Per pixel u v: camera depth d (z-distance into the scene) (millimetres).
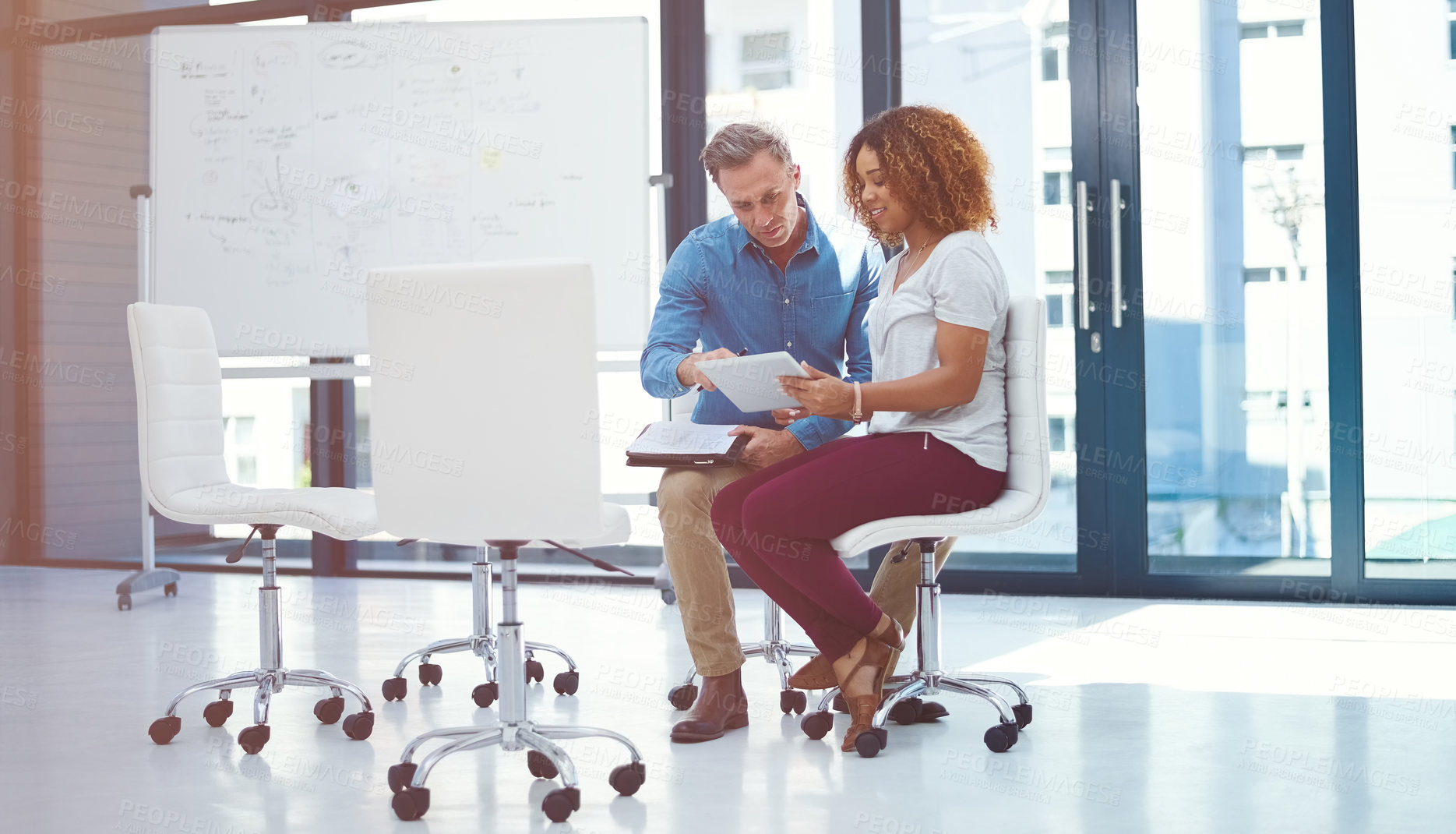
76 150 5461
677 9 4562
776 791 1991
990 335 2242
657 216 4188
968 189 2287
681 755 2232
